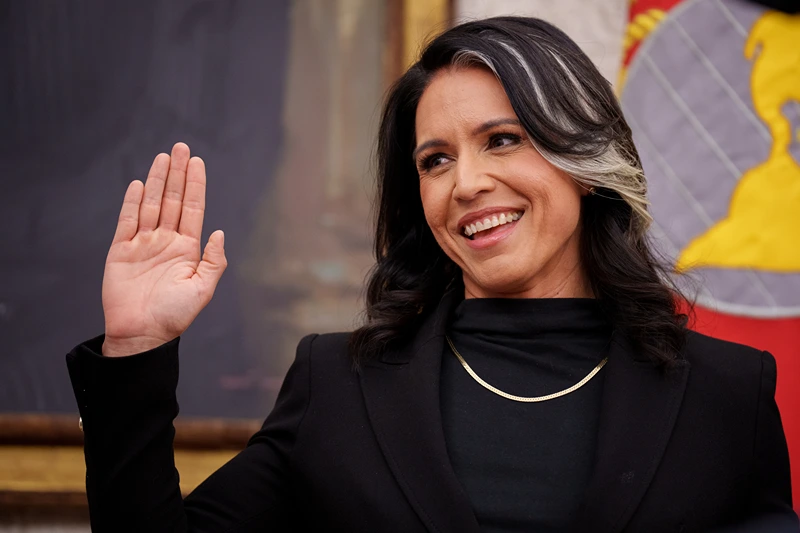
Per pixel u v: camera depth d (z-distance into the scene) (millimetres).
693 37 7273
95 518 3695
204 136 7324
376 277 4934
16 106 7316
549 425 4102
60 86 7324
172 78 7340
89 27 7352
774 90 7227
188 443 7086
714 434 4004
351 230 7316
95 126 7336
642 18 7305
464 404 4262
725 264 7156
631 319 4266
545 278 4449
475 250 4293
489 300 4488
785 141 7215
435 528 3801
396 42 7266
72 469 7070
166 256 3982
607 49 7324
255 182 7320
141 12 7352
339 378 4422
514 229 4258
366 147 7336
